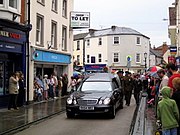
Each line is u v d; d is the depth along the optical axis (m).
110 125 13.22
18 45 19.62
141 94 29.28
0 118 14.68
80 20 30.28
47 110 17.86
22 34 19.98
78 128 12.52
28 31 20.52
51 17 25.83
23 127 12.84
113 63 57.12
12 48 18.86
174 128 7.59
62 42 28.81
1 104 18.23
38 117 15.06
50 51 25.23
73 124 13.52
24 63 20.34
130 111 17.95
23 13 20.42
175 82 7.86
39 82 22.88
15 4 18.64
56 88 26.62
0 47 17.58
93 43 59.44
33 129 12.41
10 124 13.05
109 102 14.84
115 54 57.38
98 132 11.65
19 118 14.72
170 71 9.79
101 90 16.09
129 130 12.07
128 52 57.72
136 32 59.28
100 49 58.28
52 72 27.09
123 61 57.34
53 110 17.89
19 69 20.16
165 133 7.63
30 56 21.39
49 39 25.33
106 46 57.38
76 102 14.94
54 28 26.89
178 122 7.65
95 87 16.33
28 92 20.70
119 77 20.17
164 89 7.77
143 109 18.66
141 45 59.56
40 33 23.97
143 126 12.62
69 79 30.16
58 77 27.58
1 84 18.48
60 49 27.84
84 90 16.23
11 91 17.70
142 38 59.81
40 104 21.03
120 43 57.31
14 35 18.94
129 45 57.81
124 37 57.56
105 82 16.58
